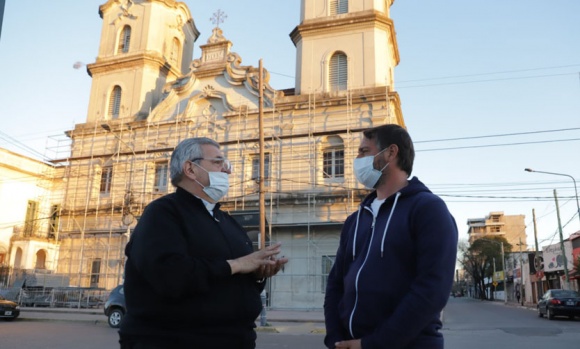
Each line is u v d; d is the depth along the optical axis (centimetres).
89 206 2930
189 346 267
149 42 3150
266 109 2734
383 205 309
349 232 340
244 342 292
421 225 279
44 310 2380
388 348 251
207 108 2919
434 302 255
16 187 3416
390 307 277
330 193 2483
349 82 2652
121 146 2972
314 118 2653
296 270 2472
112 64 3150
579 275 3058
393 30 2820
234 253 309
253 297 302
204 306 272
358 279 289
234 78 2859
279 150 2659
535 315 2542
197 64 3002
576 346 1170
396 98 2566
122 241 2775
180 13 3406
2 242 3272
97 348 1112
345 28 2739
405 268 282
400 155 323
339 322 314
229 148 2755
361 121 2570
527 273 5234
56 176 3653
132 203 2764
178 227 283
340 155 2605
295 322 1894
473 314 2711
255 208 2623
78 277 2778
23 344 1173
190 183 323
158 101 3153
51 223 3569
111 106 3139
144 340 270
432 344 272
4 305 1825
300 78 2781
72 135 3106
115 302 1586
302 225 2431
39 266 3422
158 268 257
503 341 1277
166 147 2880
